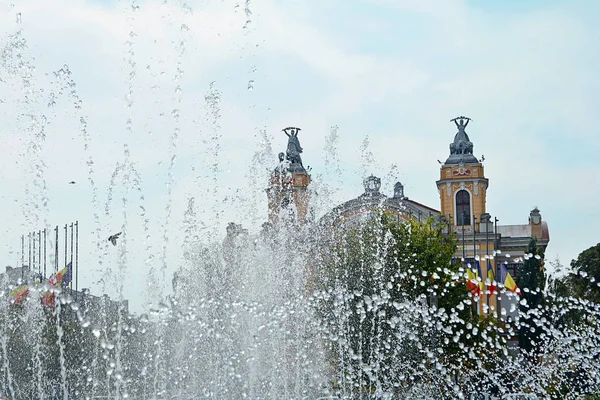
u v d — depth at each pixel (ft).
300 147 204.85
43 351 84.07
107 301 74.74
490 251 217.56
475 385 106.93
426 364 104.22
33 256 81.46
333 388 88.99
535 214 237.25
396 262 129.29
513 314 147.33
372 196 149.38
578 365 97.66
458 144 228.22
